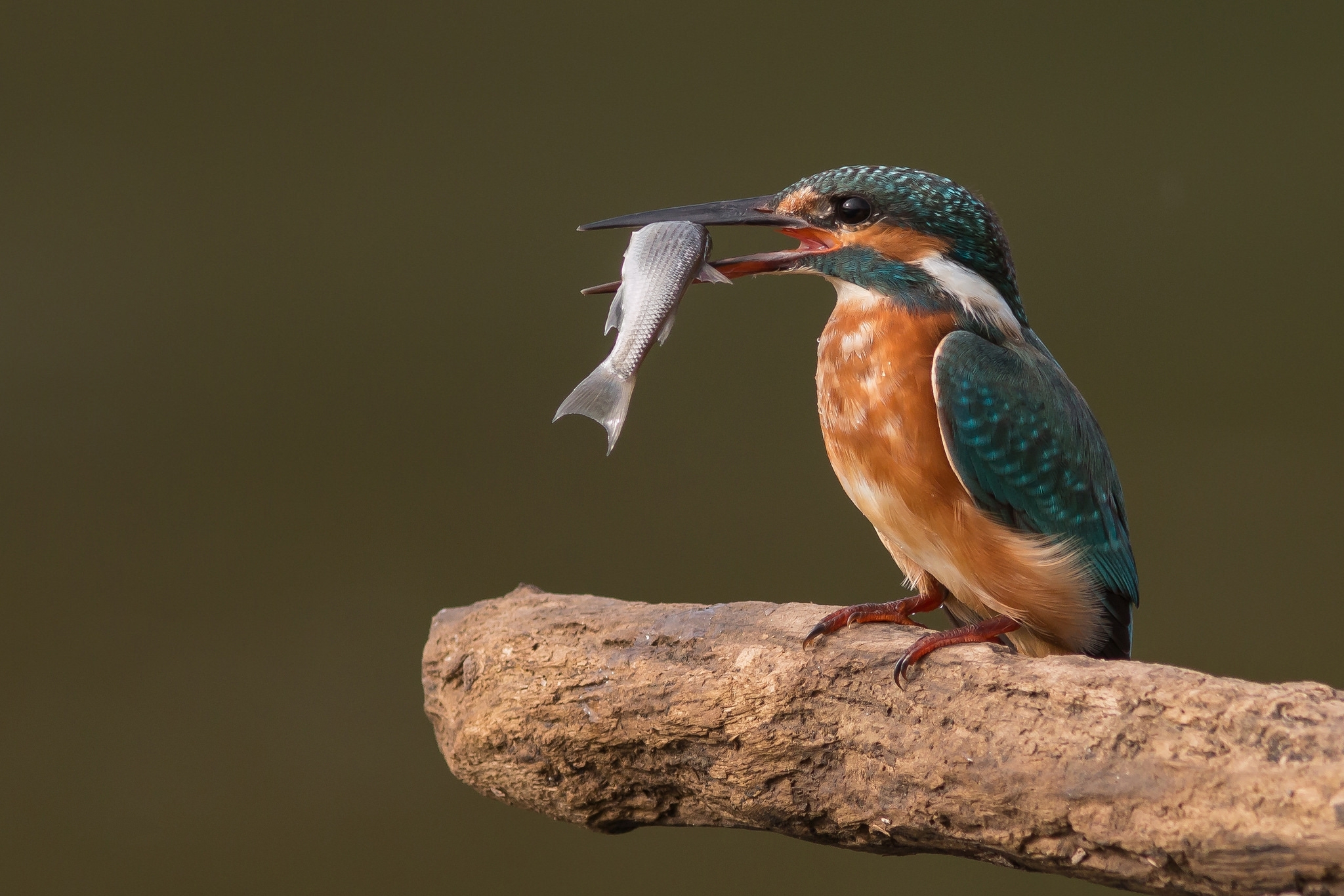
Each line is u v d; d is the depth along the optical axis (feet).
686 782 20.43
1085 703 17.30
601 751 20.76
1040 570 22.17
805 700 19.21
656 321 20.66
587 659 20.98
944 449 22.41
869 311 23.47
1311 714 16.06
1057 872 17.70
